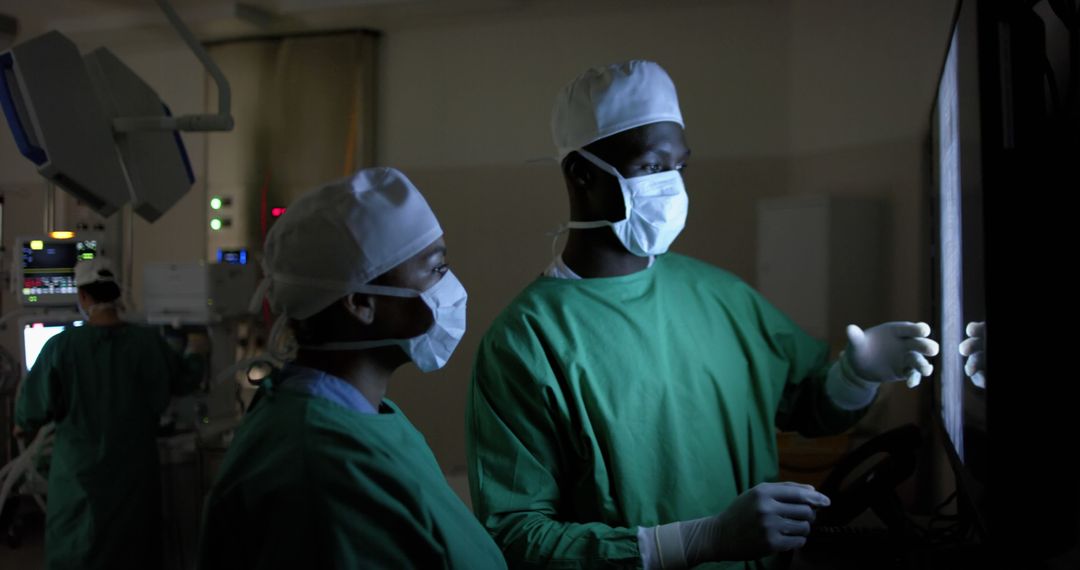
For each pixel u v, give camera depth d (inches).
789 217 127.7
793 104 143.0
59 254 150.0
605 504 51.3
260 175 175.9
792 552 60.3
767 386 57.1
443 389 165.6
